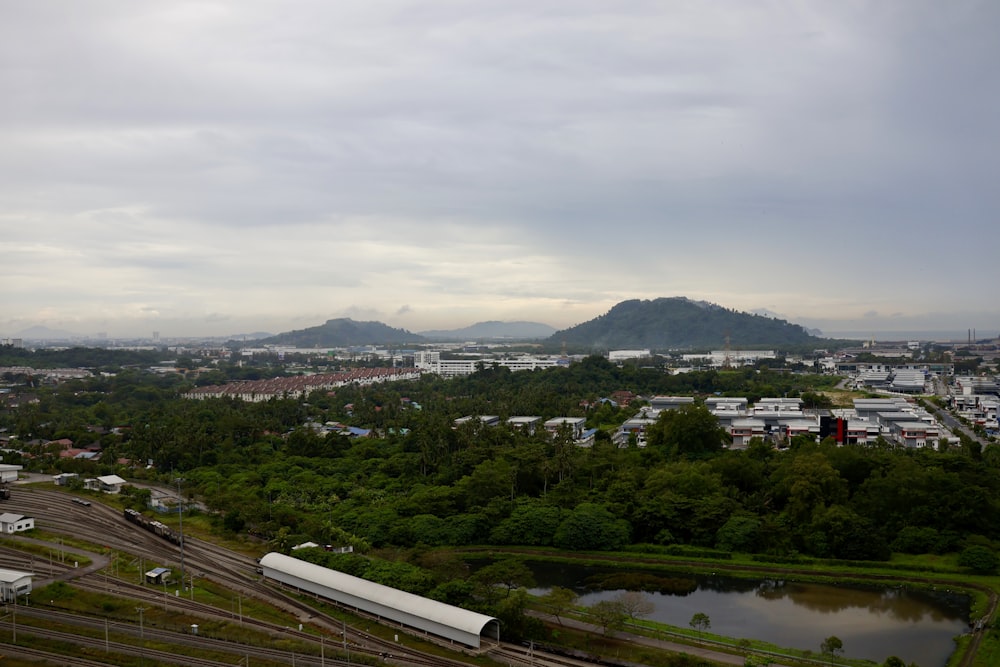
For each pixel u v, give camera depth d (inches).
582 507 7549.2
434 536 7303.2
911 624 5393.7
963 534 6948.8
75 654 4707.2
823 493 7347.4
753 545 6973.4
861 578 6314.0
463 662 4574.3
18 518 7367.1
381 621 5270.7
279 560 6146.7
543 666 4520.2
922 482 7244.1
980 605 5634.8
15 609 5383.9
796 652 4687.5
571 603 5462.6
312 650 4709.6
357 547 6771.7
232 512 7514.8
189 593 5767.7
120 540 7111.2
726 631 5270.7
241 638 4901.6
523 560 7042.3
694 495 7736.2
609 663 4579.2
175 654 4694.9
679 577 6520.7
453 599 5290.4
